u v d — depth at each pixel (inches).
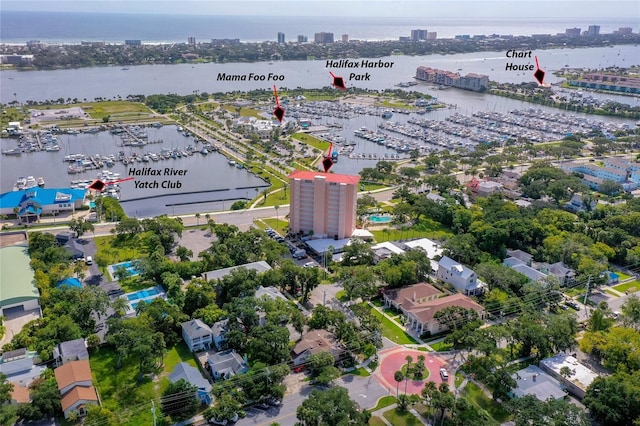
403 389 6067.9
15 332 7047.2
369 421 5516.7
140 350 6008.9
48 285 7770.7
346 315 7573.8
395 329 7347.4
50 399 5467.5
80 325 6894.7
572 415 5132.9
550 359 6520.7
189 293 7421.3
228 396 5556.1
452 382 6195.9
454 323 7086.6
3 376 5605.3
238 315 6904.5
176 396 5620.1
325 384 6112.2
